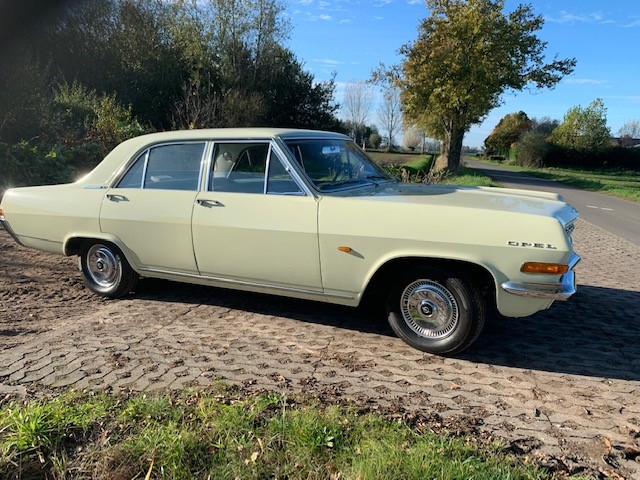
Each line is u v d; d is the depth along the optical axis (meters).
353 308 4.80
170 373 3.40
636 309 4.92
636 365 3.67
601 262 7.34
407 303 3.82
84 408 2.87
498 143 72.69
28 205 5.12
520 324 4.47
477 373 3.50
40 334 4.11
